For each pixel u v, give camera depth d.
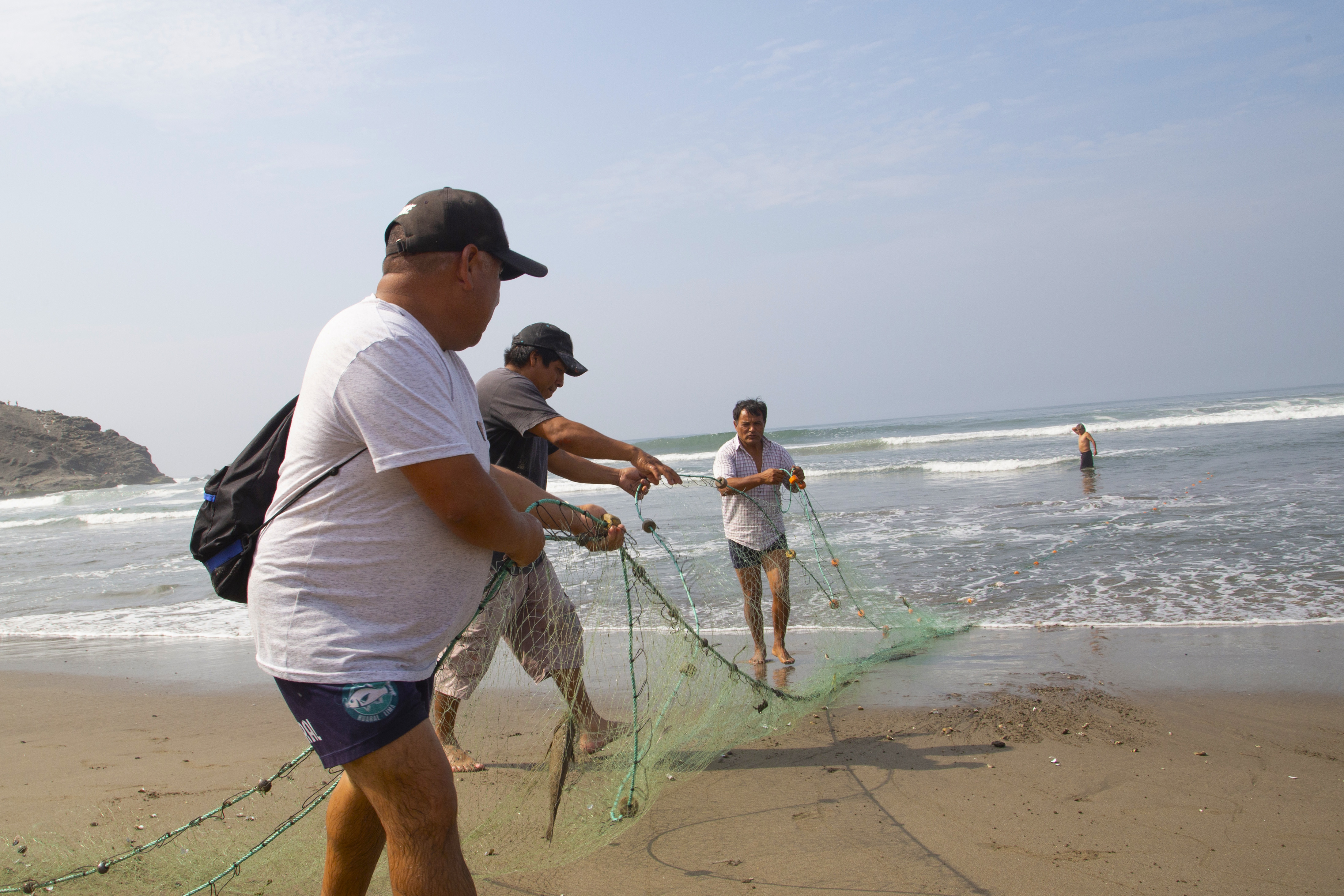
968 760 3.57
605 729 3.09
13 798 3.74
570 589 3.34
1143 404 74.62
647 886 2.60
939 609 6.73
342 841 1.95
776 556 5.44
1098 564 8.03
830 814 3.09
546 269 1.98
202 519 1.85
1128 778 3.30
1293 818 2.89
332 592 1.61
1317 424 26.30
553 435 3.58
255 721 5.06
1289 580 6.77
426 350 1.64
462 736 3.47
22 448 97.38
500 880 2.65
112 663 7.04
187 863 2.72
